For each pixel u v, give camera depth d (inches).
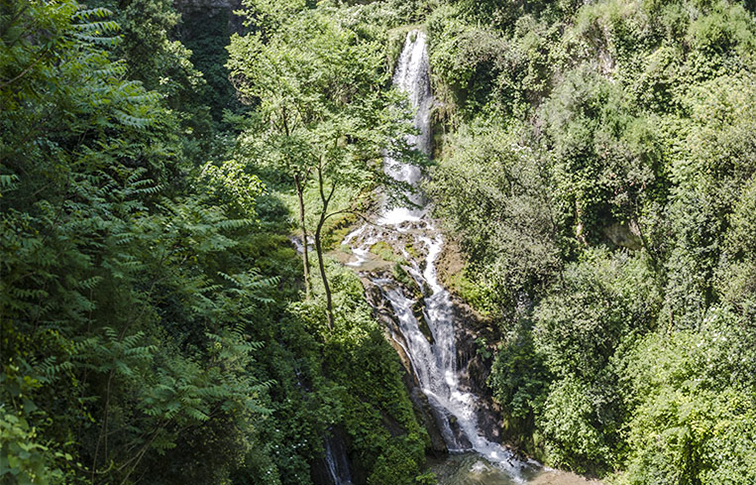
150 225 321.7
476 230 805.2
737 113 695.7
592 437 635.5
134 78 683.4
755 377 552.7
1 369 218.7
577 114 863.7
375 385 671.1
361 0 1418.6
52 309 277.9
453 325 816.9
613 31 906.7
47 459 221.9
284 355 606.9
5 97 261.0
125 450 306.5
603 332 670.5
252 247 741.9
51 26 266.7
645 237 767.1
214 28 1331.2
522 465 667.4
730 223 646.5
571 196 838.5
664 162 794.8
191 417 340.8
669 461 563.8
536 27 1021.8
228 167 725.3
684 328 656.4
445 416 724.7
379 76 741.3
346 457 604.1
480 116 1059.3
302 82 680.4
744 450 518.3
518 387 715.4
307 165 641.0
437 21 1131.9
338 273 770.2
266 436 513.0
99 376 299.3
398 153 682.2
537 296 757.3
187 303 377.7
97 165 331.3
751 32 810.8
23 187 296.8
